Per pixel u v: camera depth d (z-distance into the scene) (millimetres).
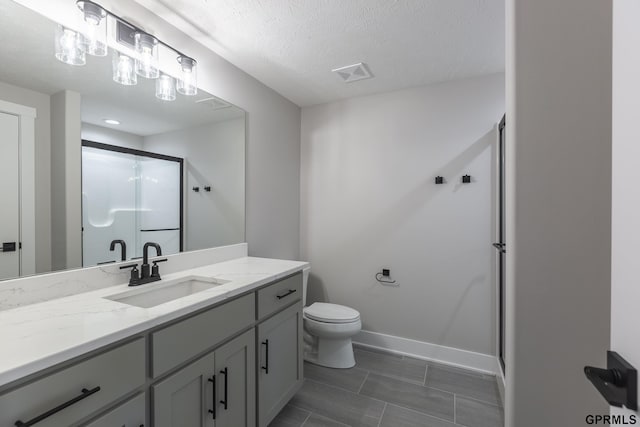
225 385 1213
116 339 831
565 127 784
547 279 798
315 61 2037
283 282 1649
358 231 2668
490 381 2076
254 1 1452
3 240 1066
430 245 2395
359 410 1759
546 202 798
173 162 1688
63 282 1187
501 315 2092
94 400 787
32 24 1143
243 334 1337
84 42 1253
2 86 1075
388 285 2553
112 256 1395
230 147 2064
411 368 2248
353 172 2688
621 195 478
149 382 935
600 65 763
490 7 1480
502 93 2168
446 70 2154
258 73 2213
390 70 2156
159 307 1027
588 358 769
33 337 789
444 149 2342
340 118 2740
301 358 1800
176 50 1562
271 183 2492
